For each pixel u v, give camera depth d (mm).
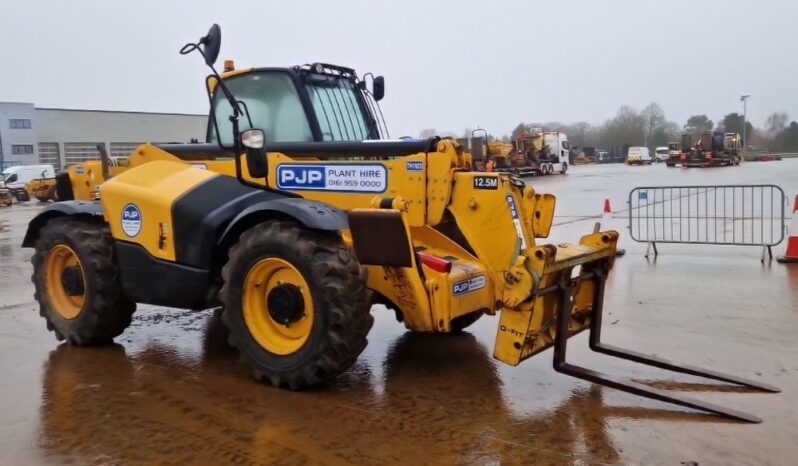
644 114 91375
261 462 3230
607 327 5574
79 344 5180
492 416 3732
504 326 3803
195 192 4711
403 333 5492
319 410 3848
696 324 5641
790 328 5465
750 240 10281
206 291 4598
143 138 49781
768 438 3424
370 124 5820
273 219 4316
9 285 8047
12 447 3434
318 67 5387
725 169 41375
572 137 91500
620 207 17125
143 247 4828
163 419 3758
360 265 4000
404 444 3395
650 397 3773
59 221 5312
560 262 3828
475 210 4480
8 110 49438
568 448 3326
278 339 4242
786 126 93188
